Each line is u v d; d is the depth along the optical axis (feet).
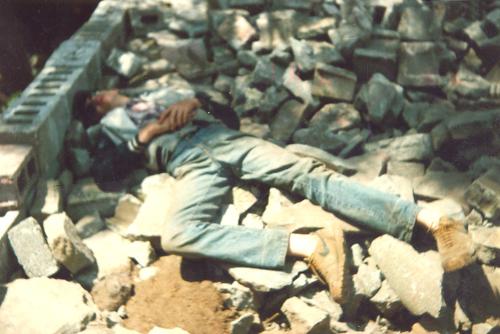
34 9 22.86
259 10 18.04
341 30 16.03
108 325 10.18
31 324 9.85
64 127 13.28
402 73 15.42
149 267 11.29
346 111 14.84
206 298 10.62
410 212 11.05
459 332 10.78
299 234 11.12
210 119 12.88
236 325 10.24
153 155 12.48
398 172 13.39
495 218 11.99
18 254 10.91
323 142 14.02
